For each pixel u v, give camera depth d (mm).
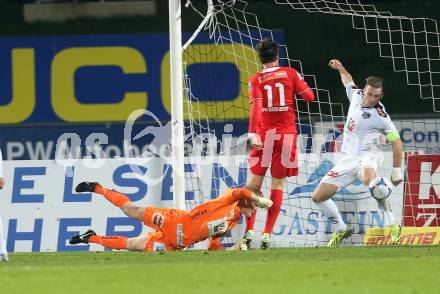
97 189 38188
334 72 67438
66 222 43094
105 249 42531
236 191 37000
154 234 38062
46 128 64562
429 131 58312
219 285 24688
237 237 42188
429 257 32656
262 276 26516
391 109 67688
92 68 70875
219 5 47812
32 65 71188
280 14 67438
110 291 23875
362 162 40188
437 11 67562
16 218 43219
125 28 71000
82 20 71312
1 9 71438
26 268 30109
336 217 40688
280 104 39281
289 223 42719
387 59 67688
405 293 23047
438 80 67500
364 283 24938
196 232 37188
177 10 41938
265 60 39625
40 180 43469
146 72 70562
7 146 64562
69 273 28000
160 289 24000
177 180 41312
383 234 41750
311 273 27156
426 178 42969
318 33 67562
